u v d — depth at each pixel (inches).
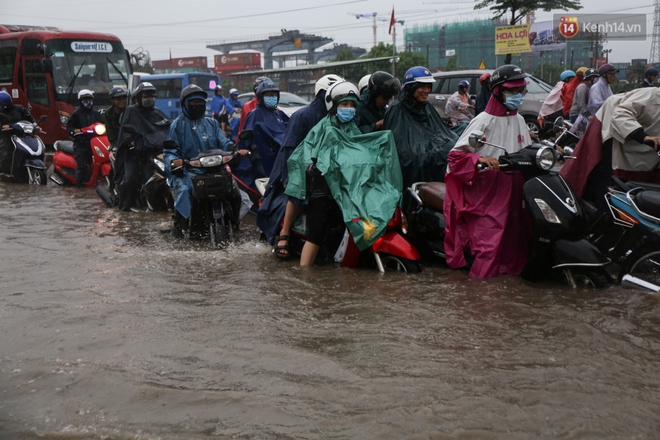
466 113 575.2
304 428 120.0
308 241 245.9
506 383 137.4
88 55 764.0
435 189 243.9
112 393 134.9
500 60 2851.9
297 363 148.3
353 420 122.1
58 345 161.5
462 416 123.3
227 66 5014.8
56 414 127.6
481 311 185.5
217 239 284.4
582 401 129.3
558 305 190.2
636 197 209.8
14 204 409.7
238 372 144.5
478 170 216.7
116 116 422.9
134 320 179.5
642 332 167.8
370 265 246.1
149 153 371.2
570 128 283.9
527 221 225.3
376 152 244.5
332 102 240.2
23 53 762.8
